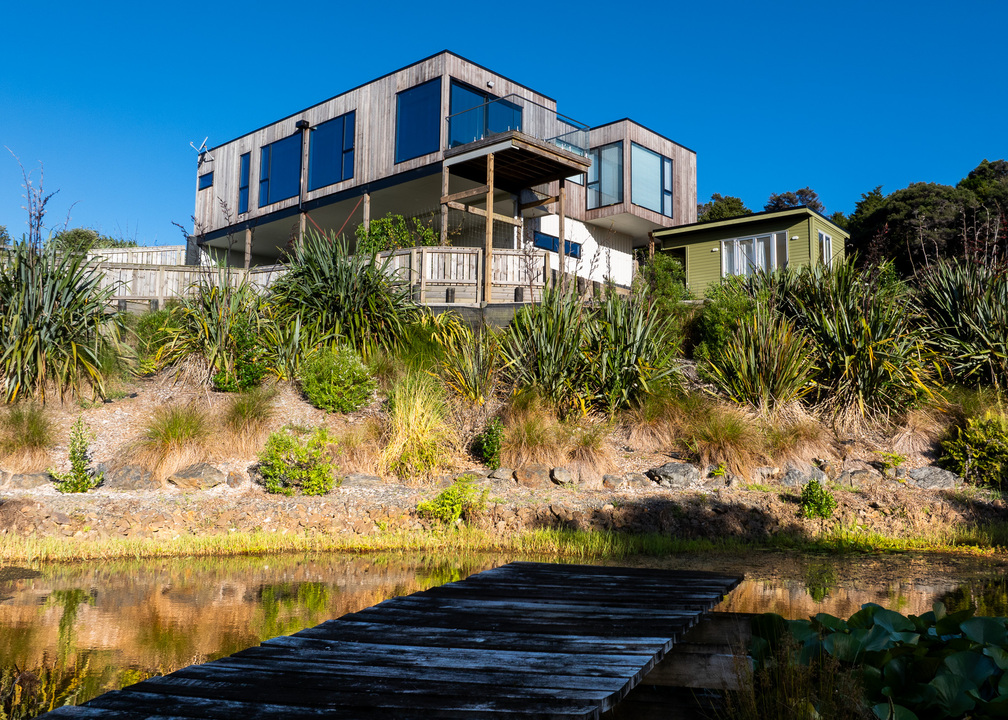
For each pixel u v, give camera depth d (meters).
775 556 7.96
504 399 11.98
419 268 15.52
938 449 11.09
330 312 13.16
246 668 3.03
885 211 29.16
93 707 2.59
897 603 5.89
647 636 3.50
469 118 18.59
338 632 3.60
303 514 9.09
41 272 11.55
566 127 21.41
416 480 10.30
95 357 11.59
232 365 12.09
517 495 9.80
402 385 11.75
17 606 5.81
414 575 6.99
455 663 3.09
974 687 2.97
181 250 19.27
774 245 20.47
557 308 12.32
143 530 8.54
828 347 12.30
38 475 9.68
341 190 21.14
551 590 4.66
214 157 25.73
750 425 11.06
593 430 11.07
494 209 20.95
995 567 7.40
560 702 2.63
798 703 2.94
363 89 20.86
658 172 24.31
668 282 16.25
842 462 10.83
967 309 12.54
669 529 9.01
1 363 11.07
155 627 5.24
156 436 10.20
